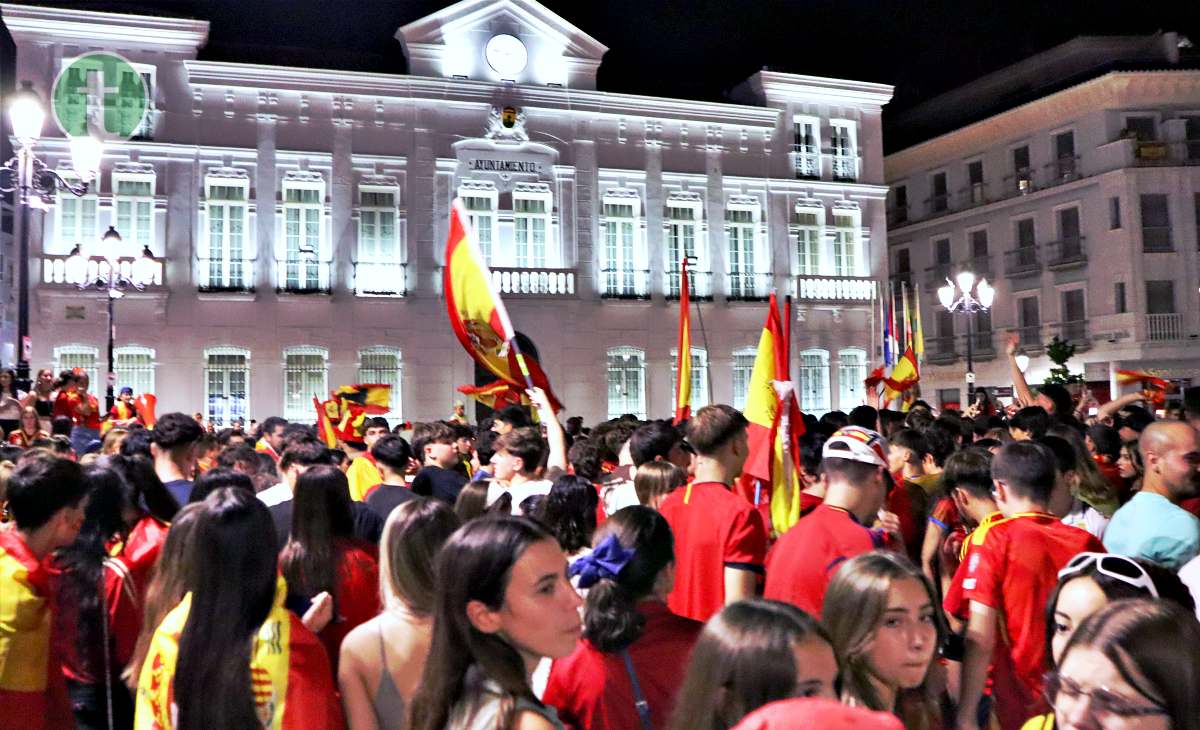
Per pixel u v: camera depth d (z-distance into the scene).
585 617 3.91
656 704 3.87
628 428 10.73
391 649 4.07
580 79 32.62
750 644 2.47
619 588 3.90
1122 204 38.06
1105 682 2.39
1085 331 39.44
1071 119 40.06
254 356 28.80
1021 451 5.25
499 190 31.22
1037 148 41.41
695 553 5.63
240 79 28.94
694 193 33.50
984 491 6.42
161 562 4.14
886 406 18.19
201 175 28.58
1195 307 38.03
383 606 4.86
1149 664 2.35
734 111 34.00
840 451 5.35
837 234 35.41
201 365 28.30
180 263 28.23
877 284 35.56
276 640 3.81
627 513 4.09
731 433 5.91
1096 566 3.38
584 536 5.66
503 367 10.45
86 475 5.26
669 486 6.62
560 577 3.09
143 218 28.09
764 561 5.68
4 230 39.25
